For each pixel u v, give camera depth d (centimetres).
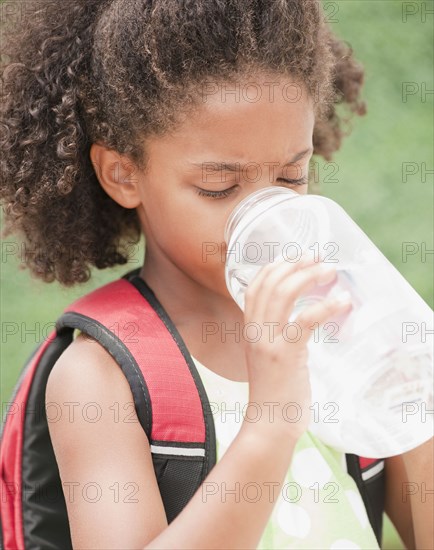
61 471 401
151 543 363
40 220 483
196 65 399
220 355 434
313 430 407
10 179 470
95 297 436
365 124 1046
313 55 423
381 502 458
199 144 399
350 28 1117
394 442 389
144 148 418
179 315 437
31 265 499
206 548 360
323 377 380
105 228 488
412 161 1010
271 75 402
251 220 384
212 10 402
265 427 368
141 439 392
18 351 862
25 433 428
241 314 439
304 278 368
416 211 966
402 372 375
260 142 398
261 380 371
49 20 462
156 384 396
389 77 1081
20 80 463
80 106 451
